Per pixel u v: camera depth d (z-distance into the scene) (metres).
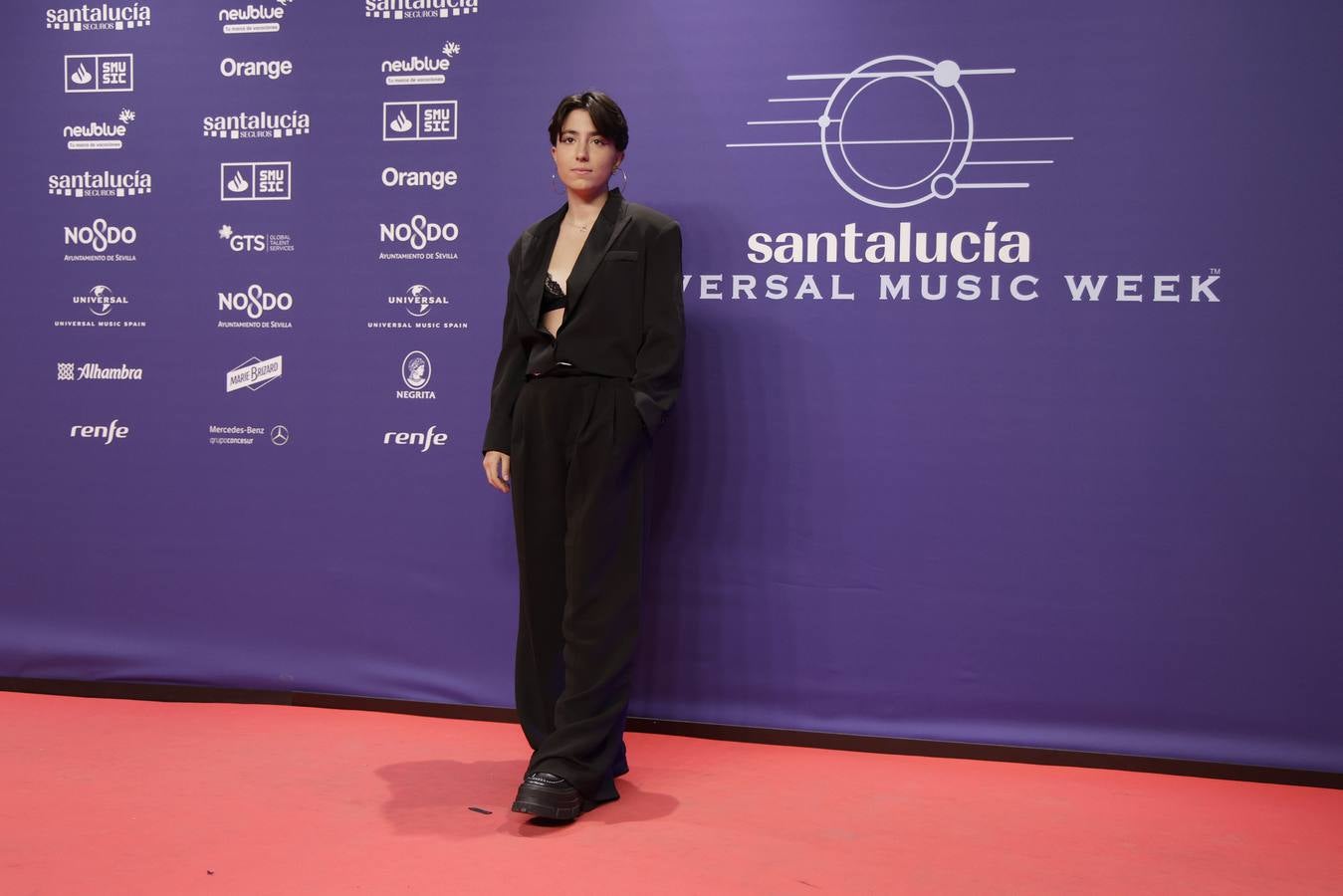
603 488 2.62
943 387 3.14
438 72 3.40
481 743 3.14
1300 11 2.92
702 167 3.26
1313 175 2.93
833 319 3.20
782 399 3.23
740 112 3.23
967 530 3.13
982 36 3.09
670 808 2.63
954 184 3.12
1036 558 3.10
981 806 2.70
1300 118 2.93
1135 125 3.01
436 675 3.44
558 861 2.28
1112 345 3.05
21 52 3.65
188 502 3.59
